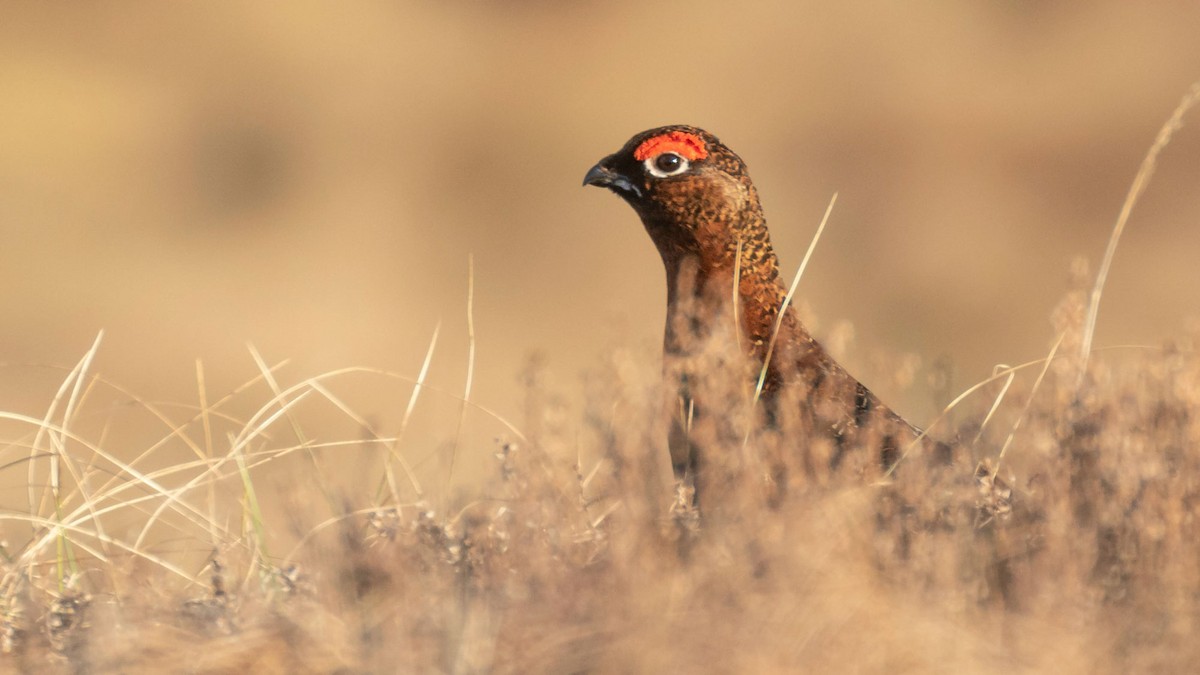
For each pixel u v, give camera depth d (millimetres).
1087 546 7477
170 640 7672
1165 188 45312
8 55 44719
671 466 8977
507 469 8344
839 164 47438
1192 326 8742
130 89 45938
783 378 9188
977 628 7121
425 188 45312
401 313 35438
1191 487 7887
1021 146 47094
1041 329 36531
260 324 33375
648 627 6953
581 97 49125
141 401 10250
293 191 44250
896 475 8258
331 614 7691
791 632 6891
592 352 31469
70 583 8672
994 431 9031
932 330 36375
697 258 10102
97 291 35469
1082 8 50281
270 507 10453
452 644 7129
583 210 44438
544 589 7570
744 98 49562
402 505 8750
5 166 41438
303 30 48219
